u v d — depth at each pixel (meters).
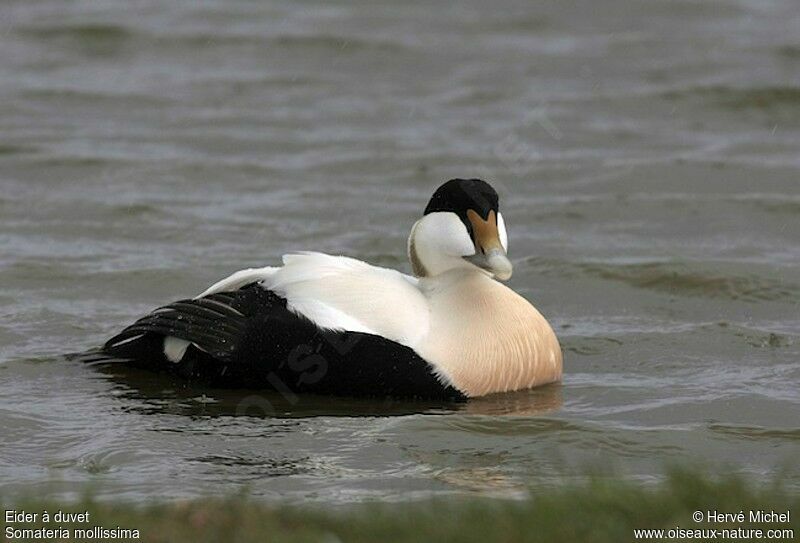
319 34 28.41
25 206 18.17
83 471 9.84
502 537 7.32
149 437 10.48
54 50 27.55
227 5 31.06
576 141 22.27
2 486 9.49
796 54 27.36
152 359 11.79
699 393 11.68
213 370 11.41
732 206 18.33
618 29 29.66
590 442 10.39
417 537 7.38
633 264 15.60
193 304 11.45
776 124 23.44
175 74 26.16
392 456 10.07
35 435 10.59
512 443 10.35
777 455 10.18
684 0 31.45
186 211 18.11
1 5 30.84
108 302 14.48
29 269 15.38
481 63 27.09
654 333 13.46
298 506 8.66
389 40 28.09
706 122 23.61
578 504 7.79
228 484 9.47
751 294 14.88
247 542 7.51
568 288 15.15
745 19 30.41
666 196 18.86
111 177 19.75
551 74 26.42
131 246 16.61
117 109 23.81
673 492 7.95
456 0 31.83
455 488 9.31
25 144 21.25
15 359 12.34
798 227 17.56
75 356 12.39
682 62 26.92
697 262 15.59
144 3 31.14
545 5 31.34
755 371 12.34
